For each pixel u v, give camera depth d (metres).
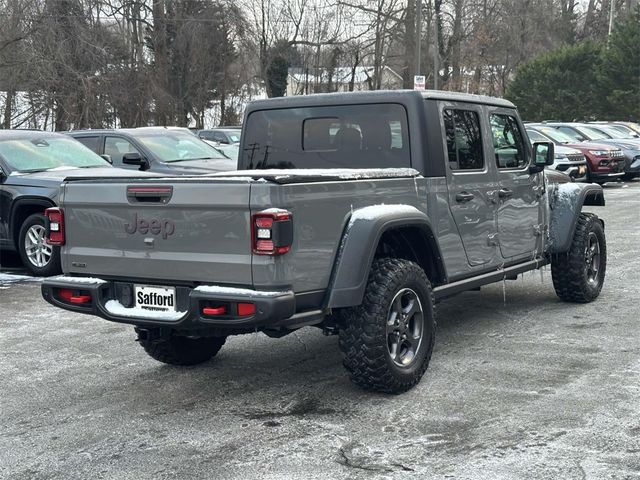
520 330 7.18
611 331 7.06
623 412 4.98
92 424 5.09
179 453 4.56
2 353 6.83
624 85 41.44
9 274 10.79
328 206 4.95
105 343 7.12
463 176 6.30
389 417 5.00
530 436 4.63
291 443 4.64
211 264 4.78
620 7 57.94
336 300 4.99
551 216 7.78
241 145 6.78
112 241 5.22
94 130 13.78
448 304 8.35
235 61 39.56
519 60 47.81
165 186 4.91
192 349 6.20
